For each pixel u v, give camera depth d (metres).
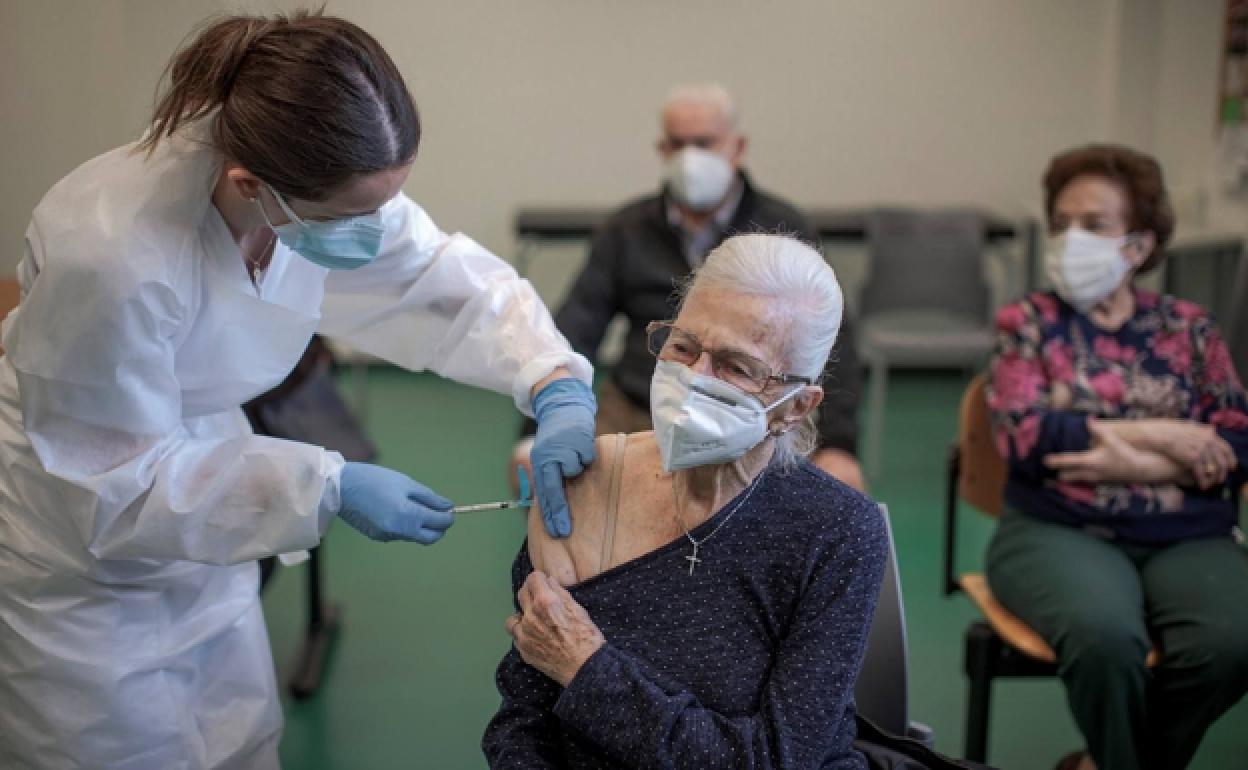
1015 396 2.27
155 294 1.35
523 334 1.76
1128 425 2.17
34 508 1.50
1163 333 2.29
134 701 1.57
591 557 1.42
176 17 2.53
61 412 1.40
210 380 1.53
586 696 1.31
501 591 3.36
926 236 4.65
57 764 1.58
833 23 5.34
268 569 2.54
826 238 5.05
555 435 1.51
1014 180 5.48
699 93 2.99
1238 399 2.24
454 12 5.26
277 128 1.25
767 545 1.38
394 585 3.40
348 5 5.21
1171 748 2.05
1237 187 4.86
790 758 1.29
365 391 5.03
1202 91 5.07
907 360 4.40
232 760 1.71
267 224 1.44
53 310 1.34
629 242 2.93
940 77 5.39
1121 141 5.27
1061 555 2.15
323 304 1.80
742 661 1.36
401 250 1.70
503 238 5.53
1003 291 5.52
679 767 1.29
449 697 2.81
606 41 5.33
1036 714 2.74
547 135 5.42
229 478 1.45
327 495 1.47
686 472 1.41
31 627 1.53
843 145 5.46
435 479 4.15
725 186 2.87
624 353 2.95
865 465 4.32
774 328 1.32
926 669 2.91
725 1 5.30
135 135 1.55
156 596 1.59
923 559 3.55
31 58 2.54
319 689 2.84
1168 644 2.04
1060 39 5.34
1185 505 2.20
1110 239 2.23
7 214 2.60
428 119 5.38
